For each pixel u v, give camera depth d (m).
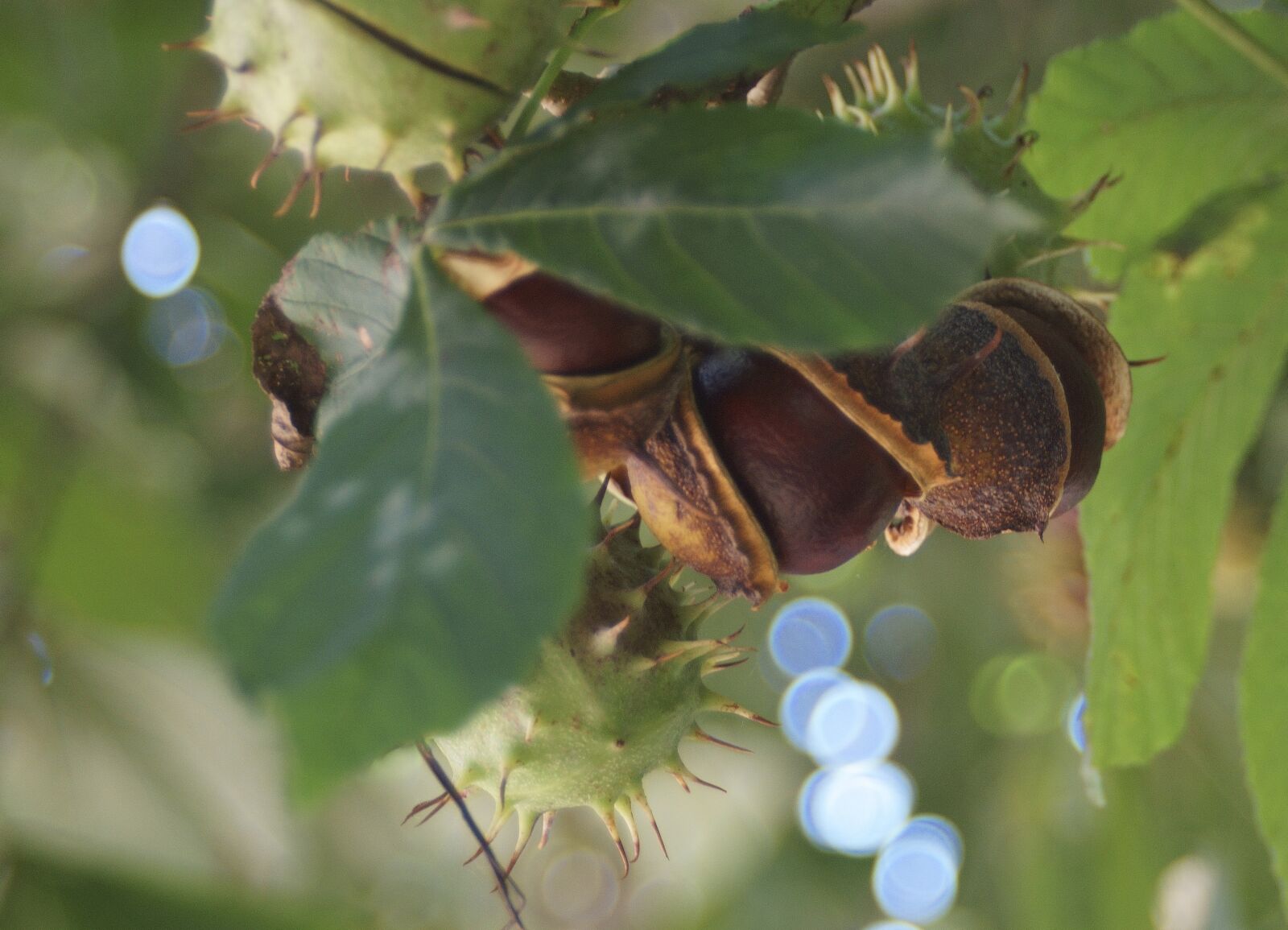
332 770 0.45
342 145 0.51
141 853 0.93
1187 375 0.61
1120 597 0.61
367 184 0.96
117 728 0.94
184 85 0.92
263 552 0.47
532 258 0.48
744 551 0.52
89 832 0.92
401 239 0.50
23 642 0.86
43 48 0.97
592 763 0.54
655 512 0.53
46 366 0.94
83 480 0.93
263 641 0.46
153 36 0.95
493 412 0.47
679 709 0.55
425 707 0.45
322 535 0.47
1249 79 0.61
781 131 0.48
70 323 0.92
